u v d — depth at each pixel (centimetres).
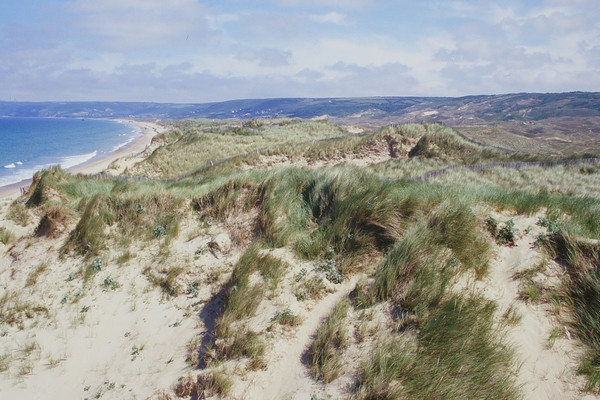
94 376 500
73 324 596
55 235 811
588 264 472
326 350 423
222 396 403
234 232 716
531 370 369
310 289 543
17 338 580
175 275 646
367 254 595
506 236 566
